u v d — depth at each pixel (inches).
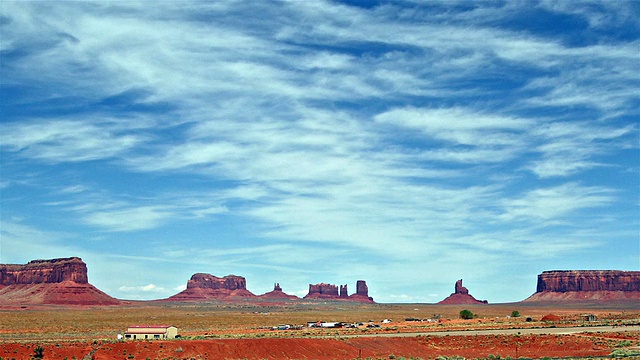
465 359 5506.9
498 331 7706.7
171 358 5447.8
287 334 7583.7
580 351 5969.5
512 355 5910.4
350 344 6254.9
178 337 6988.2
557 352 5959.6
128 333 7027.6
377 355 5930.1
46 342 6176.2
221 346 5826.8
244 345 5885.8
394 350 6171.3
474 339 6678.2
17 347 5669.3
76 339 6835.6
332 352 5974.4
